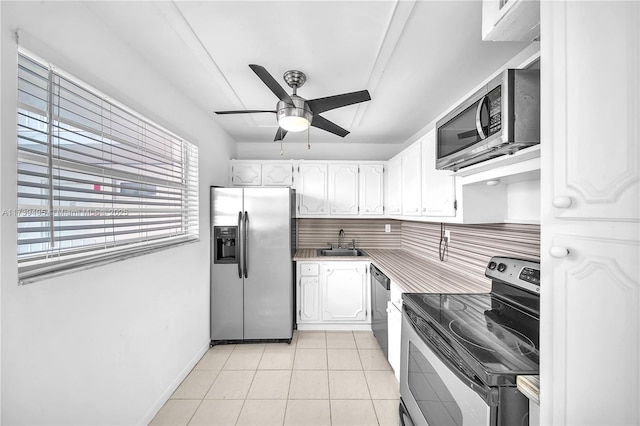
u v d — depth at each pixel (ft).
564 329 2.25
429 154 7.45
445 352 3.87
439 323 4.29
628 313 1.84
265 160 11.62
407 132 11.06
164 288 6.45
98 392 4.49
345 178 11.75
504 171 4.67
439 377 3.98
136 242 5.66
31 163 3.52
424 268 8.59
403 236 12.59
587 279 2.08
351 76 6.45
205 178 8.94
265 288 9.46
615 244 1.91
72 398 4.01
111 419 4.77
